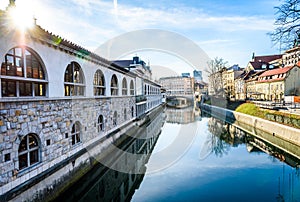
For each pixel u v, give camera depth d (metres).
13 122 5.92
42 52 7.27
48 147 7.39
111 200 8.65
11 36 5.93
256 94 38.94
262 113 22.36
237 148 14.77
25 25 6.20
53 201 7.12
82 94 10.52
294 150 14.30
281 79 31.92
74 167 8.64
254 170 10.60
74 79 9.92
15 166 5.88
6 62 5.95
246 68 53.50
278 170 10.59
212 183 9.04
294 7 12.76
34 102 6.79
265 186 8.82
